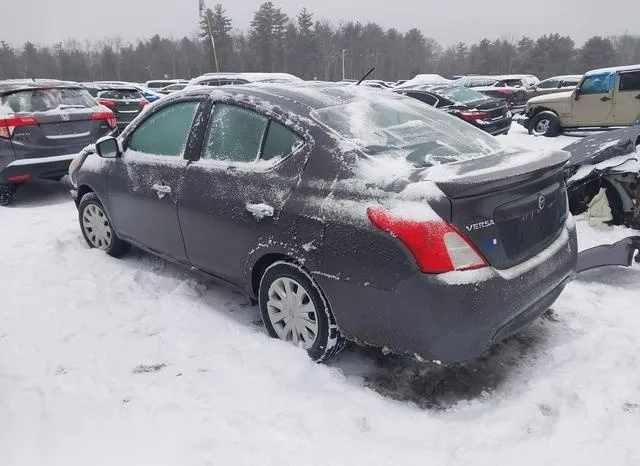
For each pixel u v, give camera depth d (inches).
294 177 118.0
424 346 101.5
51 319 143.3
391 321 103.8
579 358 123.4
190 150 144.6
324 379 115.2
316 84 150.8
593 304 150.9
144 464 90.6
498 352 128.8
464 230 98.5
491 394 113.8
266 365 118.8
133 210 163.2
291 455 93.2
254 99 132.1
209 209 134.7
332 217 108.6
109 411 104.0
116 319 143.5
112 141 165.6
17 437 97.3
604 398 107.7
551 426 101.5
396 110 136.3
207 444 95.1
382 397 112.7
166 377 115.6
